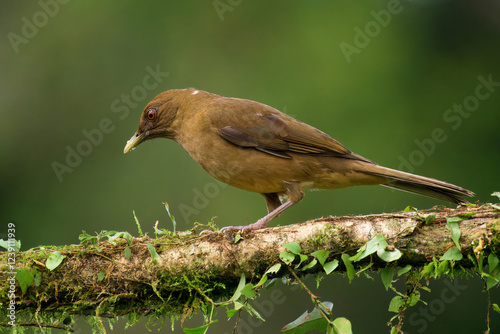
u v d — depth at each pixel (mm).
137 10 15102
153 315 6434
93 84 14516
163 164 14016
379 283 13016
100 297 6309
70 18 14797
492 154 14797
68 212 13758
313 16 15570
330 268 5926
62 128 14242
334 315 12891
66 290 6242
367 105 14938
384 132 14758
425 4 16094
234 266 6273
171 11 15188
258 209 13789
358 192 14148
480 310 12891
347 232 6062
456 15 16000
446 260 5773
